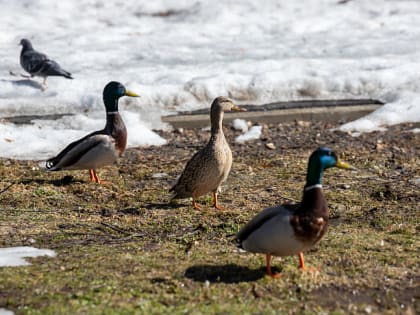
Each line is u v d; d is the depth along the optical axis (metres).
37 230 11.00
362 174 14.09
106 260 9.64
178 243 10.48
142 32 24.73
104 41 23.47
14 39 23.72
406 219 11.54
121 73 20.16
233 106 11.71
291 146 16.23
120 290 8.58
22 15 25.92
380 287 8.86
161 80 19.64
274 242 8.57
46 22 25.47
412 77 19.86
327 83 19.69
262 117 18.12
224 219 11.58
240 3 27.80
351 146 16.11
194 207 12.10
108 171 14.35
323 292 8.67
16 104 18.03
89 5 27.45
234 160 15.13
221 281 8.91
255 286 8.72
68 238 10.69
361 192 12.96
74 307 8.09
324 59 21.38
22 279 8.91
